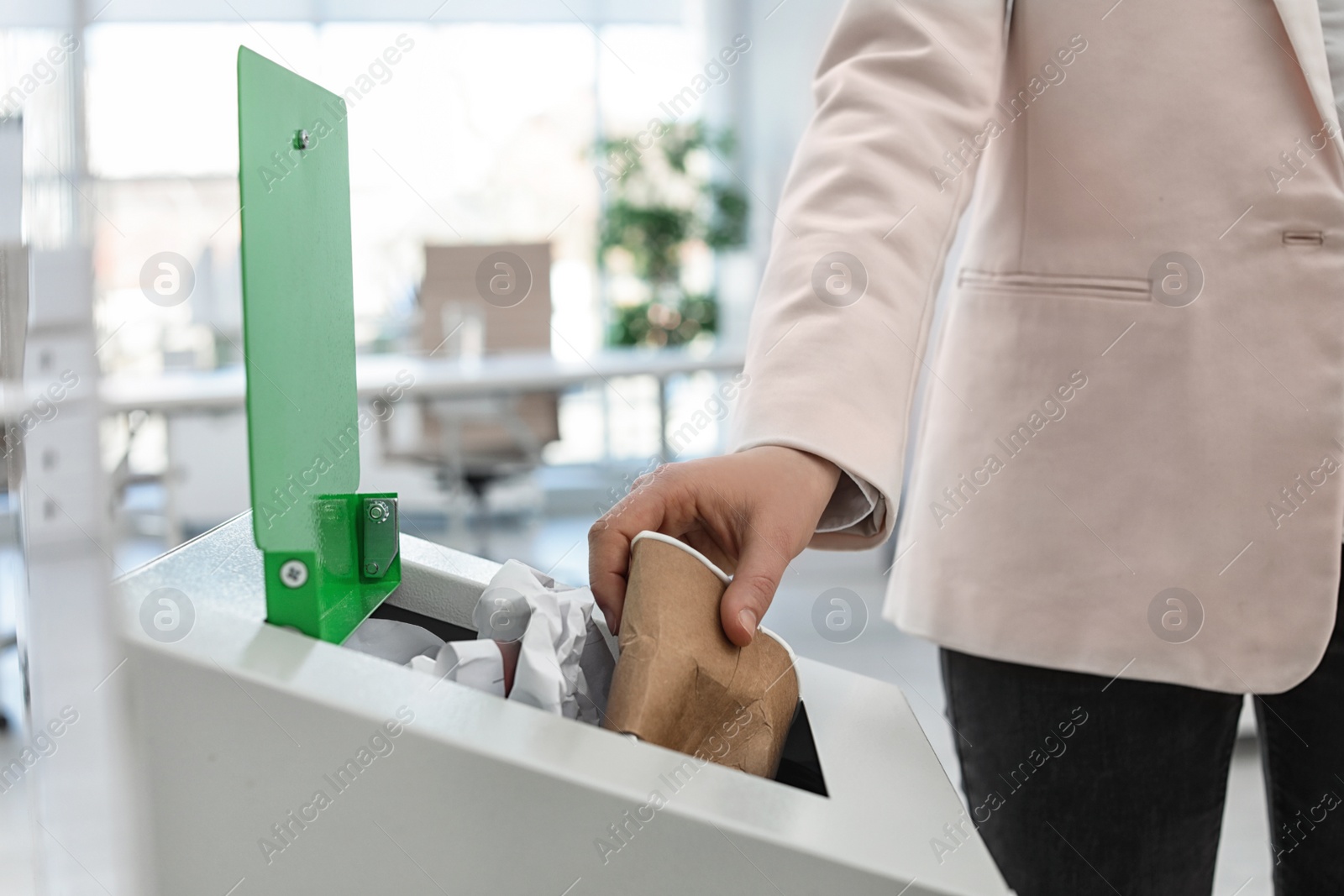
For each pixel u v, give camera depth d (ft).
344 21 16.51
